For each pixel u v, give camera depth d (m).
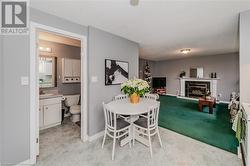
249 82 1.90
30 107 1.87
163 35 3.13
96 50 2.64
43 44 3.62
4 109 1.66
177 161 1.95
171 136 2.74
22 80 1.79
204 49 4.88
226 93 6.06
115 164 1.90
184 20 2.29
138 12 2.00
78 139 2.65
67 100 3.90
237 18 2.20
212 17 2.17
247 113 1.53
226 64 6.01
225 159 1.99
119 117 2.59
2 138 1.66
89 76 2.54
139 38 3.37
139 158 2.03
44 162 1.94
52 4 1.78
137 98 2.63
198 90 6.88
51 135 2.82
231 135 2.75
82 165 1.89
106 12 2.00
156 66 8.59
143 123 2.32
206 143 2.45
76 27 2.38
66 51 4.11
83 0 1.69
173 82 7.85
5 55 1.65
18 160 1.78
